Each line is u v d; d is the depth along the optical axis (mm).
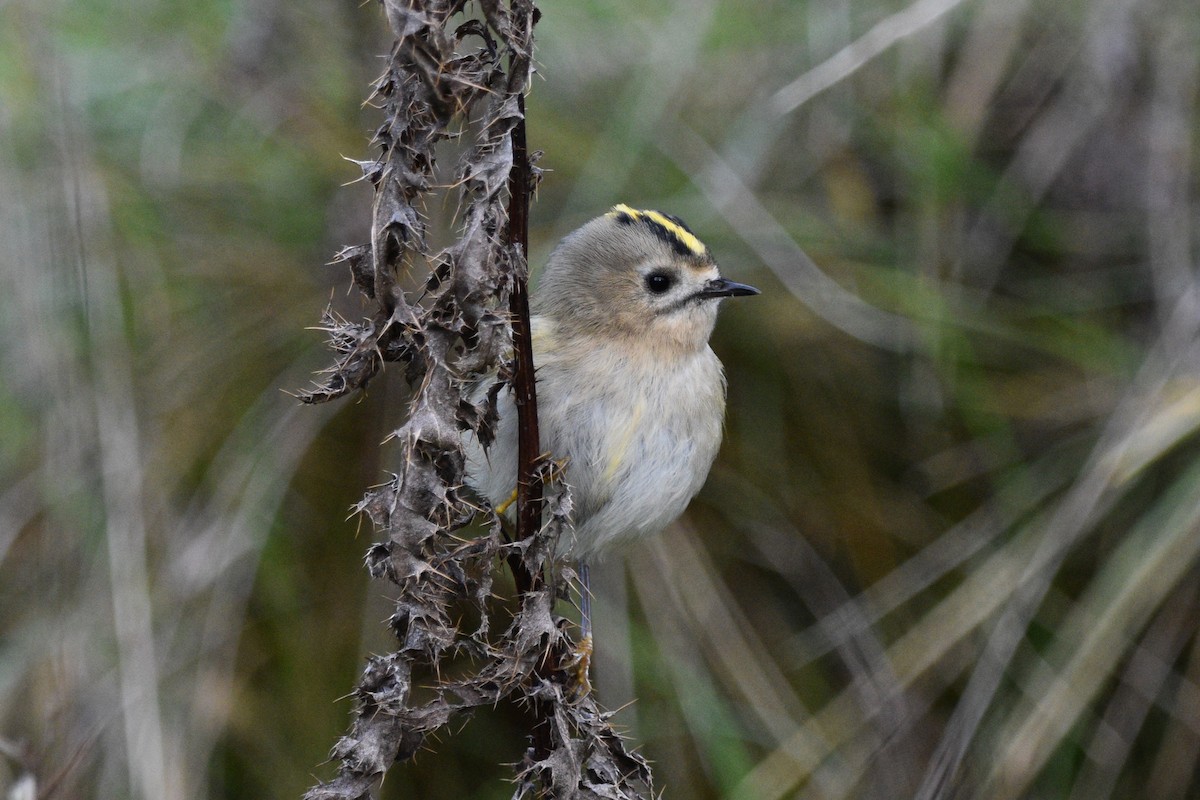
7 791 7895
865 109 9680
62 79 8500
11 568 8633
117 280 8805
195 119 9453
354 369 4504
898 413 9602
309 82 9469
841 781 8727
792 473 9531
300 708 8719
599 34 9844
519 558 4902
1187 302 8773
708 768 8742
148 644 8188
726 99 9711
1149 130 9516
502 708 8984
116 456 8422
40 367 8422
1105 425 9125
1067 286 9586
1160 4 9492
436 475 4438
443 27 4199
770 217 9219
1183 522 8453
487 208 4359
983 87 9648
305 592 8953
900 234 9484
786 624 9305
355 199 8867
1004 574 8859
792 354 9547
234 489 8844
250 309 9125
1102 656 8383
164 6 9711
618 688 8820
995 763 8352
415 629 4516
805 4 9773
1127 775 8773
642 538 7258
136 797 7891
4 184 8500
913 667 8859
